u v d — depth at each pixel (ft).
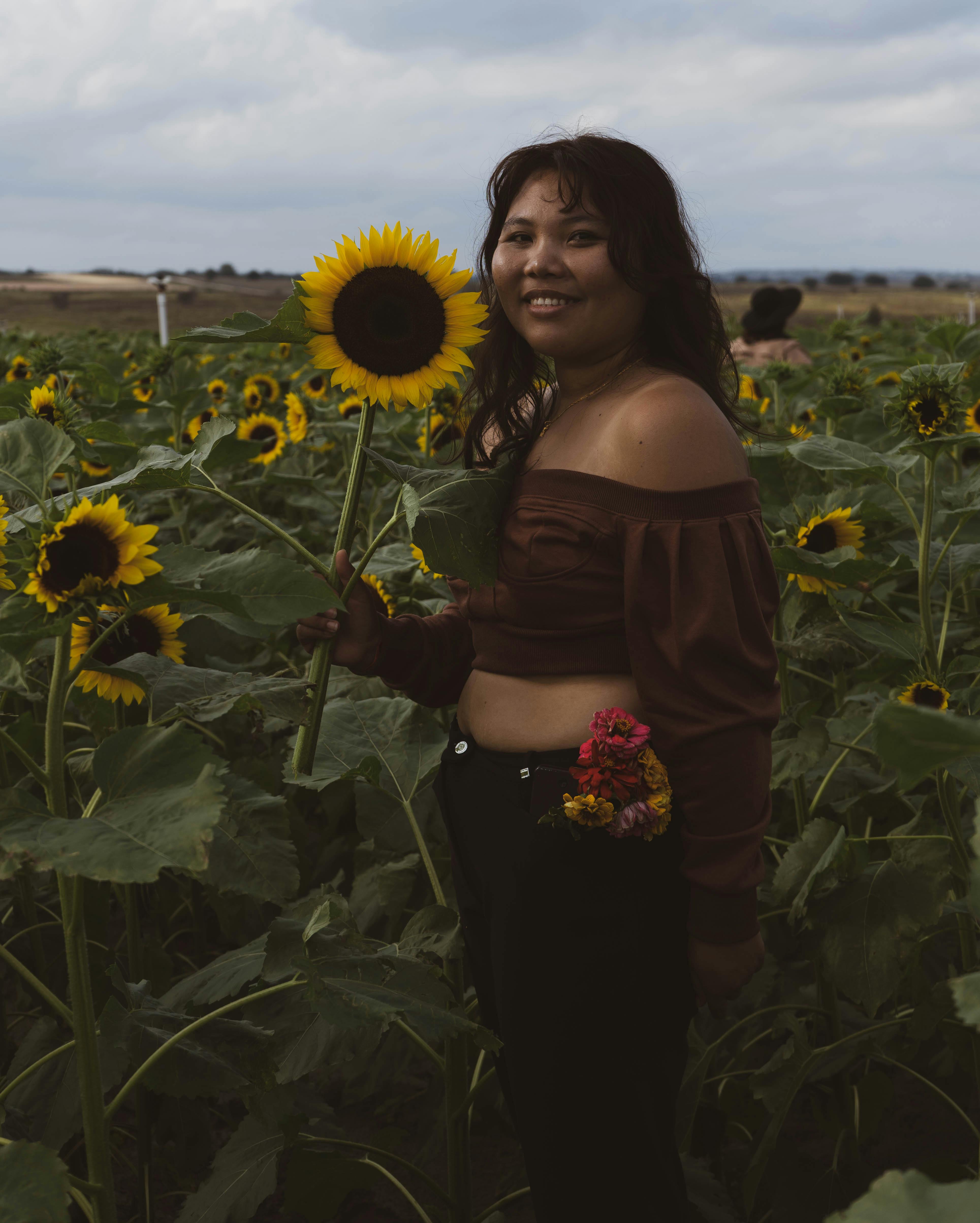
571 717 5.55
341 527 5.70
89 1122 4.52
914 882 6.81
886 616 7.59
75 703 6.88
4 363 19.10
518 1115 5.72
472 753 5.94
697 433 5.32
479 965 6.23
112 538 4.09
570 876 5.34
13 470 4.84
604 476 5.42
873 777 8.21
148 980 7.87
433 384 5.45
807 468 10.08
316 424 16.34
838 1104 8.02
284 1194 7.62
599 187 5.58
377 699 7.68
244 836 5.09
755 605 5.30
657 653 5.28
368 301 5.34
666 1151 5.62
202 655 10.44
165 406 13.87
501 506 5.74
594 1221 5.61
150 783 3.98
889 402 7.61
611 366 6.00
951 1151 8.42
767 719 5.31
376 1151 6.65
